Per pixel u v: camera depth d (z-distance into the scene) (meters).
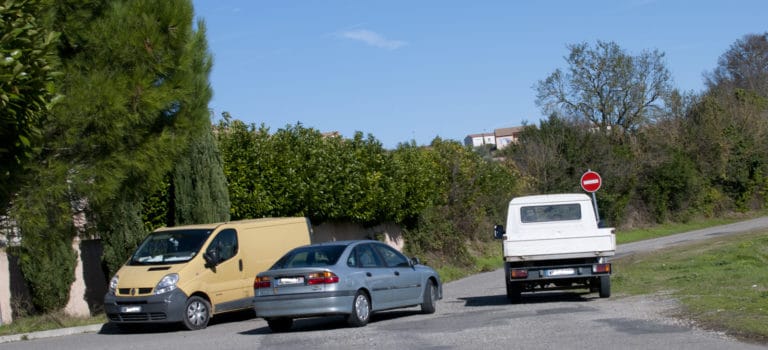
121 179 15.98
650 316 12.57
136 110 15.58
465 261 37.97
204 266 16.80
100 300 20.05
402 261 16.14
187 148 17.98
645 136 58.44
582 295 18.48
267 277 13.99
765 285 15.55
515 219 18.33
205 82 17.73
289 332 14.23
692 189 58.44
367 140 30.70
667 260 26.12
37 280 17.97
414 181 33.88
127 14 15.77
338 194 26.48
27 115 12.77
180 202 20.53
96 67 15.57
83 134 15.44
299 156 24.47
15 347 14.68
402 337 12.00
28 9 12.66
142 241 19.02
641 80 59.53
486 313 15.23
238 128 23.30
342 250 14.69
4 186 13.77
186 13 16.36
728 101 64.88
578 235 16.42
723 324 10.96
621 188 53.88
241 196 22.73
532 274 16.45
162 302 15.86
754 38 91.56
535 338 10.91
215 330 15.97
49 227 15.56
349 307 13.89
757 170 62.16
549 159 50.66
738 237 35.00
